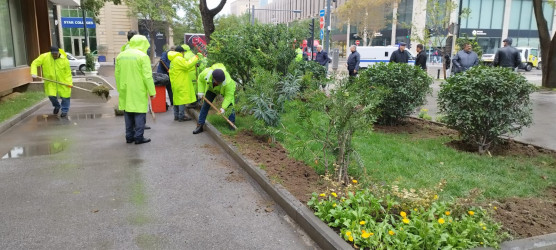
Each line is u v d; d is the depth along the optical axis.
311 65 11.59
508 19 50.88
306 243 3.80
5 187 5.10
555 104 13.12
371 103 4.85
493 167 5.71
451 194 4.68
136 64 7.04
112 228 4.02
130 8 43.12
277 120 6.99
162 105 11.02
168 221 4.20
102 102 13.02
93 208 4.49
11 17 13.71
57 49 9.88
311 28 24.48
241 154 6.23
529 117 6.48
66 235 3.86
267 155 6.22
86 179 5.43
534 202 4.51
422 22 47.25
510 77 6.16
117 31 46.62
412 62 25.34
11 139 7.69
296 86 7.30
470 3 49.34
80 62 29.64
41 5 16.89
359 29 52.66
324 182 4.95
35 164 6.08
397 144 6.98
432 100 13.99
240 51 9.71
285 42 10.30
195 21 41.84
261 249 3.68
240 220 4.25
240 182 5.39
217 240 3.82
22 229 3.97
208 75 7.58
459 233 3.56
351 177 5.04
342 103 4.73
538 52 40.06
